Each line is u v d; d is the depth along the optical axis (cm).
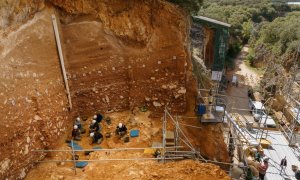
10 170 922
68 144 1163
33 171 1010
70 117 1257
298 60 3127
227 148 1483
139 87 1327
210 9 4275
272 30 4078
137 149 1094
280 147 1825
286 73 3134
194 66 1694
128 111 1345
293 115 2270
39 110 1047
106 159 1039
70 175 995
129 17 1248
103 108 1324
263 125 2125
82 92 1278
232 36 4444
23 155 975
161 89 1339
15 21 954
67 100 1231
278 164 1634
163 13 1270
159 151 1119
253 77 3744
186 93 1403
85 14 1192
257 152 1596
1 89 887
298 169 1579
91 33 1217
